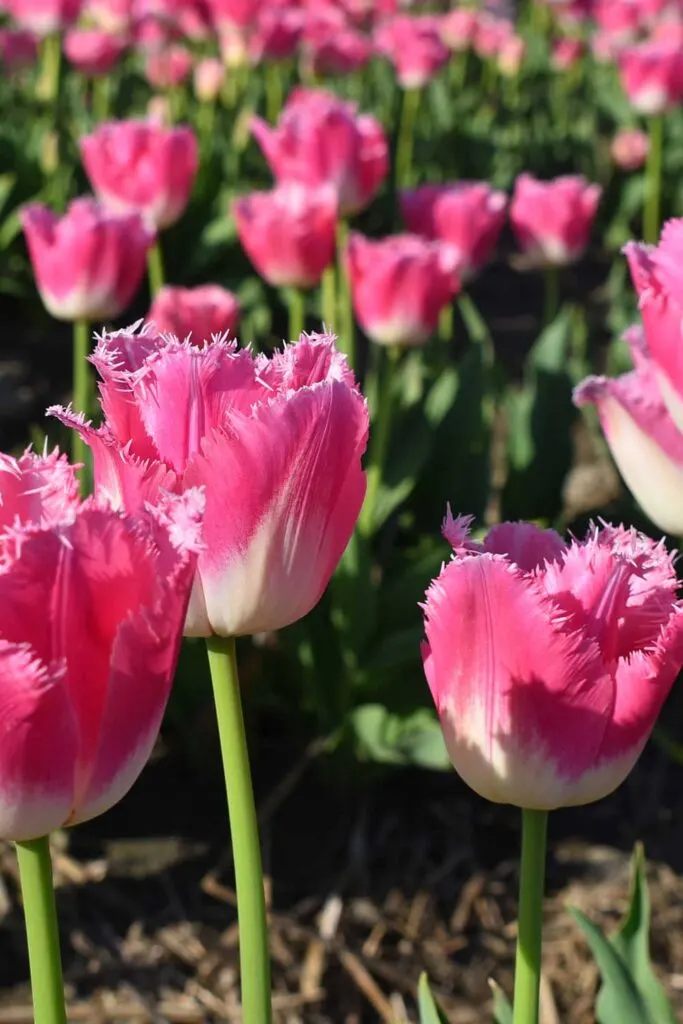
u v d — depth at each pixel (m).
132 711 0.55
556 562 0.65
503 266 2.33
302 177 1.32
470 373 1.30
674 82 1.70
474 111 2.86
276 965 1.15
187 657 1.22
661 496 0.92
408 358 1.50
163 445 0.62
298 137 1.31
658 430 0.91
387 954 1.16
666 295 0.88
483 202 1.36
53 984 0.63
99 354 0.61
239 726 0.71
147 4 2.10
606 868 1.21
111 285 1.24
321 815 1.23
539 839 0.70
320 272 1.26
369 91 2.56
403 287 1.21
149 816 1.23
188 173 1.37
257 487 0.62
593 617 0.63
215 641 0.69
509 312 2.11
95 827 1.22
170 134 1.35
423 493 1.32
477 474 1.31
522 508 1.34
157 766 1.26
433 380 1.36
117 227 1.23
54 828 0.57
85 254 1.23
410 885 1.20
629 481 0.93
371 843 1.22
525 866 0.70
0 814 0.55
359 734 1.21
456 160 2.53
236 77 2.28
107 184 1.37
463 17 2.88
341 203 1.33
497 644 0.63
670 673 0.63
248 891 0.72
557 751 0.65
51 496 0.57
